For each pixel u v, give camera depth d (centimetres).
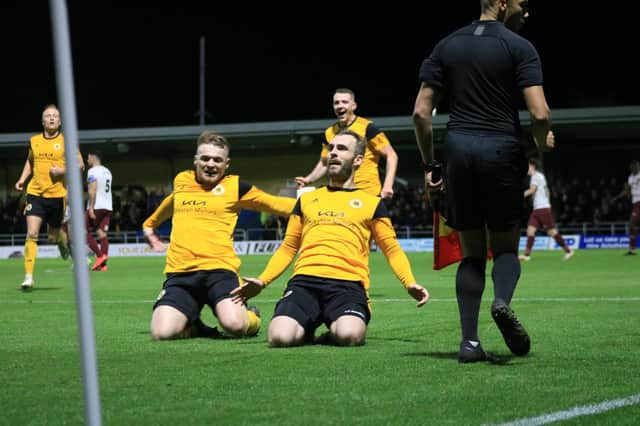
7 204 3466
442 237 565
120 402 383
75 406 375
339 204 596
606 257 2186
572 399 383
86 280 242
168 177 3575
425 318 780
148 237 677
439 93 502
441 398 388
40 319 805
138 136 3309
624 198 3150
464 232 503
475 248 506
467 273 501
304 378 443
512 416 350
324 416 353
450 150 486
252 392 405
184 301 634
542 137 488
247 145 3494
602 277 1371
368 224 593
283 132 3244
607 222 3077
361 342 577
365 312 588
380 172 3425
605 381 427
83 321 241
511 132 483
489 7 507
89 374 241
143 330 698
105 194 1814
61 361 515
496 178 479
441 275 1510
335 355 526
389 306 908
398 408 367
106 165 3594
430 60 502
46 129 1231
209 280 641
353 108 986
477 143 478
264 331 686
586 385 417
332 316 577
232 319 624
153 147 3488
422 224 3244
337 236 591
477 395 394
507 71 482
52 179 1221
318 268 586
